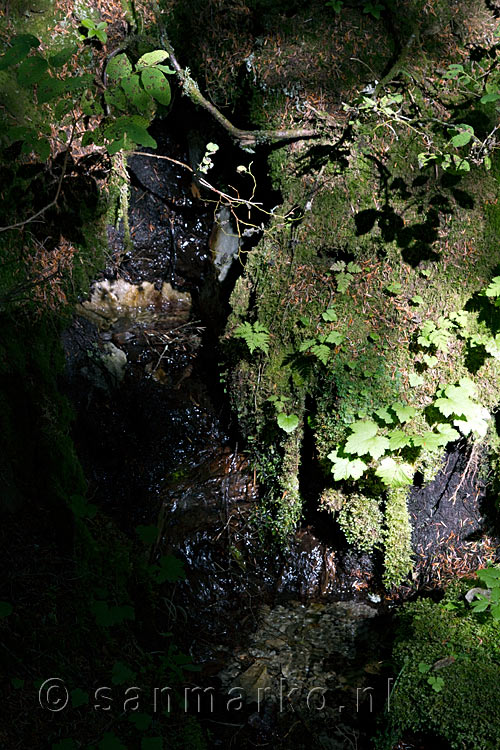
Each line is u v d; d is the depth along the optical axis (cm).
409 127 377
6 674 287
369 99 367
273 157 400
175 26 396
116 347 477
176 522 453
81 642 325
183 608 417
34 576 325
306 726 355
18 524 336
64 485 366
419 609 402
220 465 483
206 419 497
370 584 446
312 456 443
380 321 397
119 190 400
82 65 366
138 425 477
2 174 341
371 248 392
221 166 462
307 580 450
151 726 310
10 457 341
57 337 379
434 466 409
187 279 507
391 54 386
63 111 343
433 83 383
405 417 380
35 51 351
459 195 386
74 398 441
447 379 399
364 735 350
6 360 340
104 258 401
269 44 388
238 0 388
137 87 314
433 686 342
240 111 409
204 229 495
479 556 440
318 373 409
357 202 388
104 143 366
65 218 371
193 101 394
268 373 424
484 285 393
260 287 417
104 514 427
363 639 410
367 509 424
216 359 505
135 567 398
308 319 405
